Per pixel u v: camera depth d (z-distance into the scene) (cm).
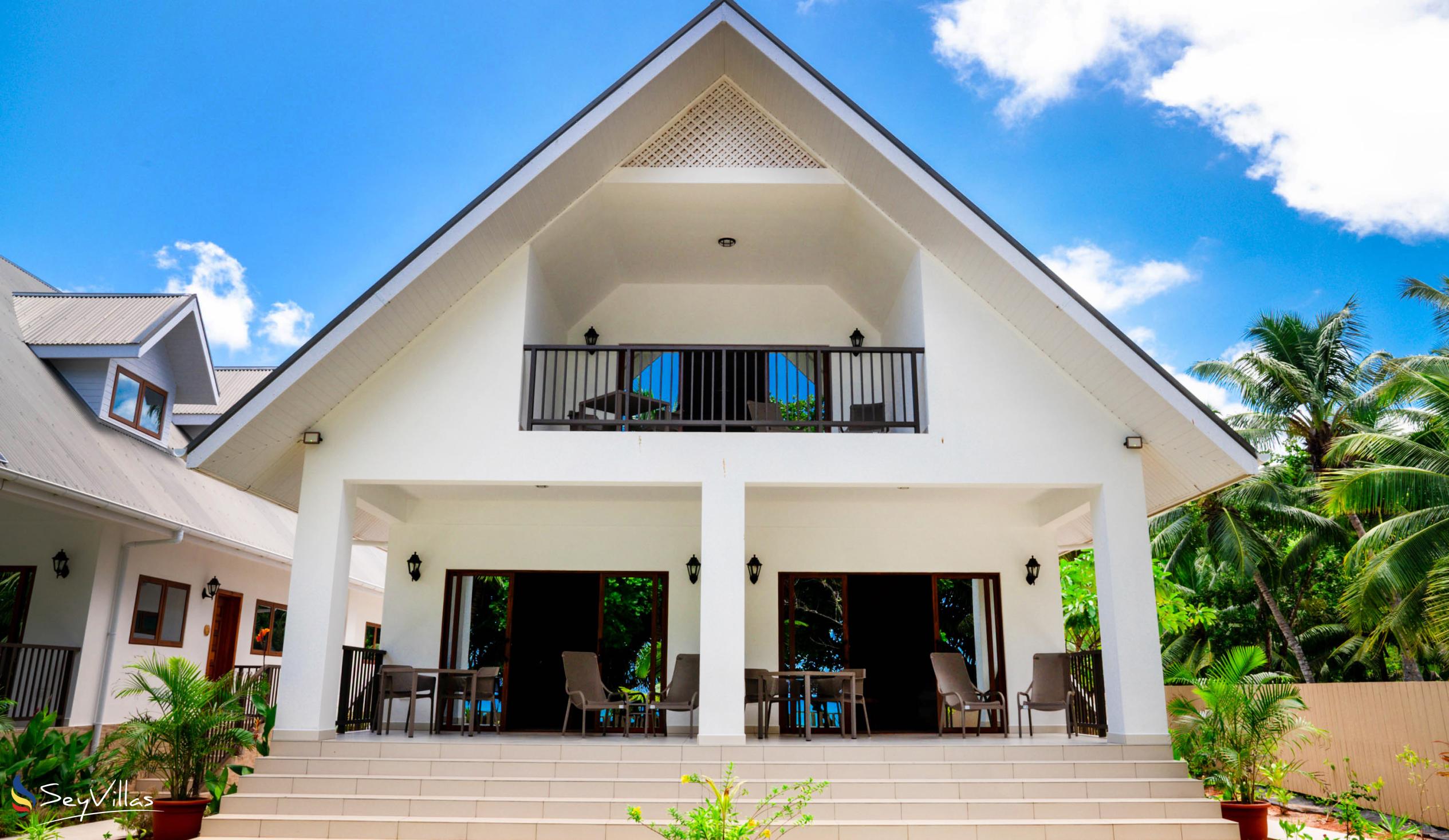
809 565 1208
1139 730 893
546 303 1109
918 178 922
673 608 1180
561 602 1207
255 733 843
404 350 968
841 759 860
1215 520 2283
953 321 993
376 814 786
